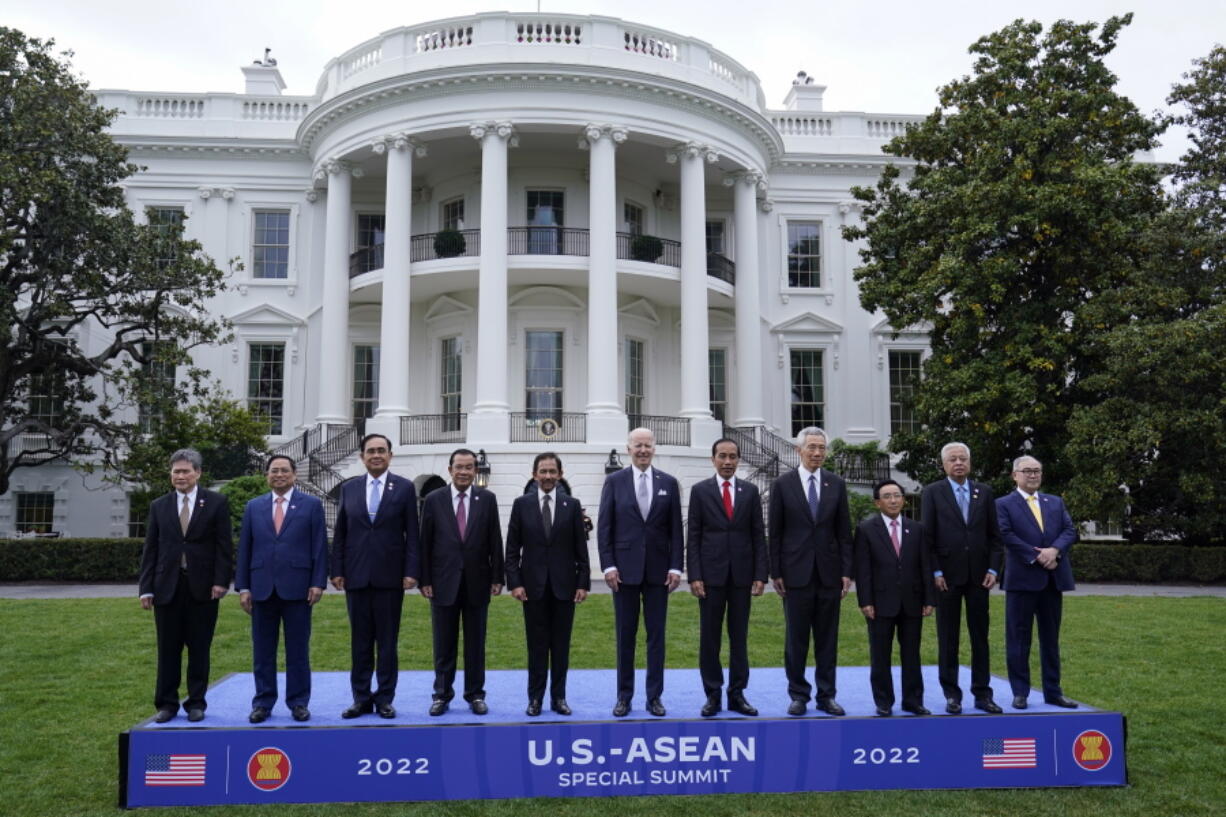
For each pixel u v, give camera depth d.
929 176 21.16
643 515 7.50
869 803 6.41
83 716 8.32
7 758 7.18
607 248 23.14
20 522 26.34
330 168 25.53
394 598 7.35
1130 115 20.55
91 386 26.58
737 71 26.73
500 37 23.89
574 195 25.97
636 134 23.86
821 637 7.43
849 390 28.50
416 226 27.05
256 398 27.14
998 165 19.97
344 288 25.55
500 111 23.16
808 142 29.27
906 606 7.32
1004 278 19.73
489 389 22.39
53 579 19.78
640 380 26.84
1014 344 19.61
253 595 7.20
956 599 7.49
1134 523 20.84
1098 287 20.03
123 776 6.29
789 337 28.55
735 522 7.44
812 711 7.39
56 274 19.94
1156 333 18.34
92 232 20.03
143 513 23.78
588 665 10.38
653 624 7.41
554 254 24.70
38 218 20.00
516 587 7.38
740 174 26.14
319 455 23.88
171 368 26.38
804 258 29.17
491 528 7.58
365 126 24.39
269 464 7.45
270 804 6.35
